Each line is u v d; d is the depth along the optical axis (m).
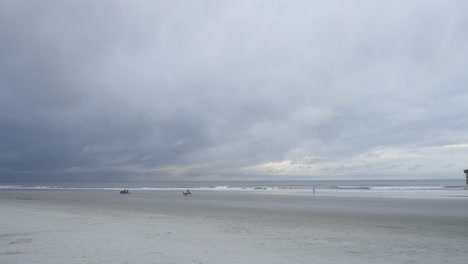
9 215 17.05
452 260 7.77
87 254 7.97
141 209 21.59
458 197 34.91
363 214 18.88
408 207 23.48
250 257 7.89
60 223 13.92
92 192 55.16
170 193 49.91
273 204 26.58
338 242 10.05
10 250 8.42
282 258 7.83
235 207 23.70
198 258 7.70
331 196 38.62
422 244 9.80
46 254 7.96
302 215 18.25
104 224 13.66
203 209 21.83
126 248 8.75
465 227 13.79
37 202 28.53
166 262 7.26
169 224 13.88
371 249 8.99
